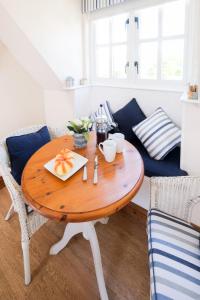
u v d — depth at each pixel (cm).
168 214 127
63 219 93
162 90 210
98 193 106
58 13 215
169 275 93
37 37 200
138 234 179
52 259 158
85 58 260
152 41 212
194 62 163
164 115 205
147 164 182
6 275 148
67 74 245
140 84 231
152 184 127
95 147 160
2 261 158
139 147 212
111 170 126
